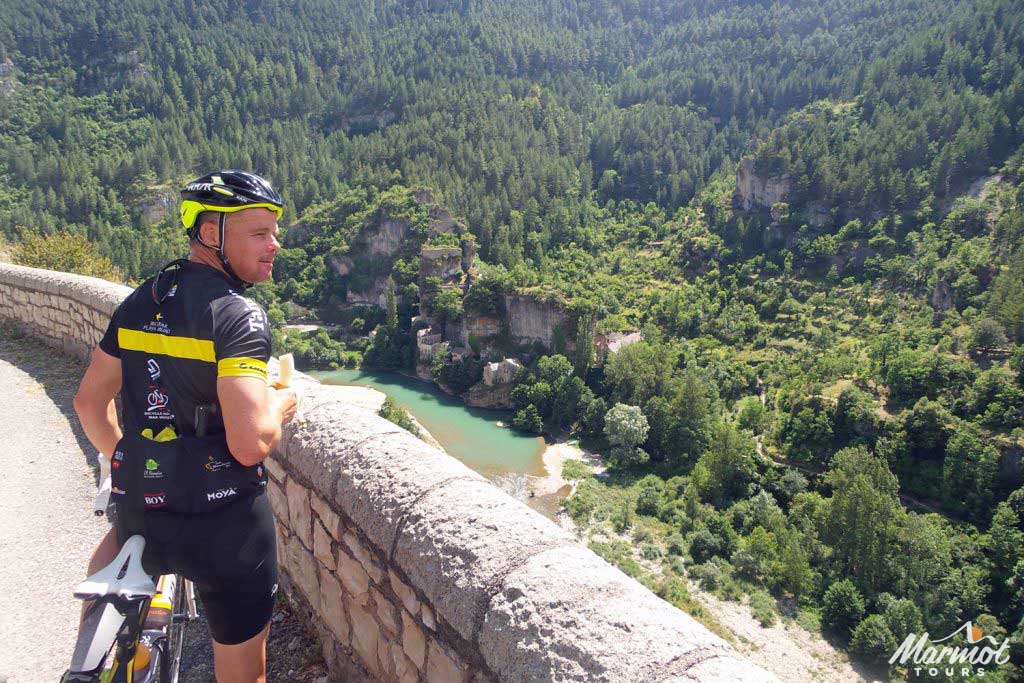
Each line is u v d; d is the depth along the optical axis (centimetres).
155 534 214
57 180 14800
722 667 167
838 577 4878
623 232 16250
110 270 1903
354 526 310
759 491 6456
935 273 11150
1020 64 16662
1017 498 5816
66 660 374
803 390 8050
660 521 5459
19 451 652
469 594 225
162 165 15612
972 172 13575
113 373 236
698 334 11594
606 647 182
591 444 7462
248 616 229
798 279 12800
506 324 10325
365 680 317
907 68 18650
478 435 7756
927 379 7350
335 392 422
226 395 202
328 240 14550
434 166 17075
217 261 227
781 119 19900
